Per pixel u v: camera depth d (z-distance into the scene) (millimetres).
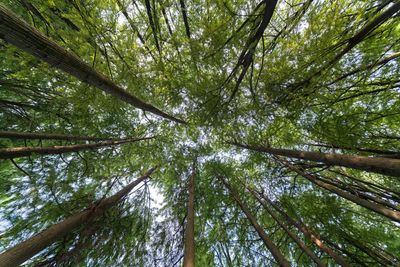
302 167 6035
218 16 3127
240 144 7359
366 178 5848
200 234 7574
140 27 4520
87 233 5191
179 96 5945
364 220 5922
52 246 4848
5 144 5207
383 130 4121
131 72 4375
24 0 2975
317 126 4527
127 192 6312
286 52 3900
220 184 8891
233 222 7273
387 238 5430
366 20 2762
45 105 5238
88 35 3010
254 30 2873
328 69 3475
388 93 3537
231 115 5758
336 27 3018
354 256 5234
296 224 5777
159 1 3486
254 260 6480
